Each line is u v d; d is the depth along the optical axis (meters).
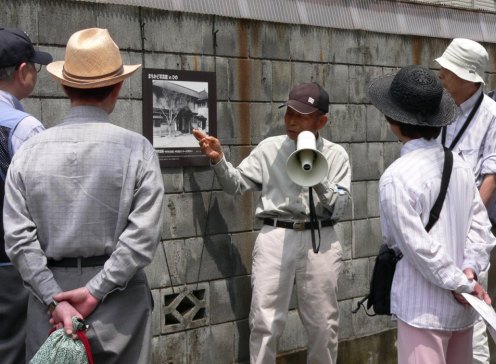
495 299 5.48
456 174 3.21
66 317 2.70
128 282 2.88
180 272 4.49
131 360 2.91
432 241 3.04
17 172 2.84
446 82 4.28
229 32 4.67
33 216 2.83
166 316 4.48
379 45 5.51
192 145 4.50
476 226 3.29
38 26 3.89
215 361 4.69
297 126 4.39
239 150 4.75
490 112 4.25
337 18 5.30
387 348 5.62
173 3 4.43
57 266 2.85
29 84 3.47
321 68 5.16
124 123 4.21
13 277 3.29
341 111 5.27
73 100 2.94
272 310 4.41
